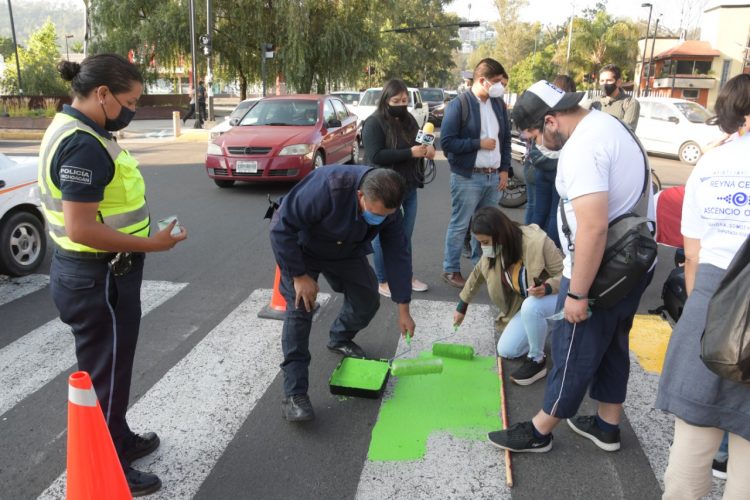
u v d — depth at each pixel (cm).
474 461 291
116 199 235
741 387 191
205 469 284
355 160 1311
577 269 238
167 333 439
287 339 320
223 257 628
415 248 670
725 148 204
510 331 386
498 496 265
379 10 2577
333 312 475
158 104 3469
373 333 440
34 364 391
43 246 589
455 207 519
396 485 273
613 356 279
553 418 281
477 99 495
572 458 293
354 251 330
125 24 2472
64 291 238
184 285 542
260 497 265
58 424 323
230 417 328
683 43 4681
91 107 224
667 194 468
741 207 195
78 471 216
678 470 211
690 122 1494
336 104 1210
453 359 397
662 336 433
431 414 332
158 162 1392
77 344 249
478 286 395
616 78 681
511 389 360
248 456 294
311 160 991
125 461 263
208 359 397
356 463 289
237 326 452
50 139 222
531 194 592
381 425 321
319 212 290
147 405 339
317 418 328
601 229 232
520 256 366
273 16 2462
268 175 970
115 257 238
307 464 288
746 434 193
